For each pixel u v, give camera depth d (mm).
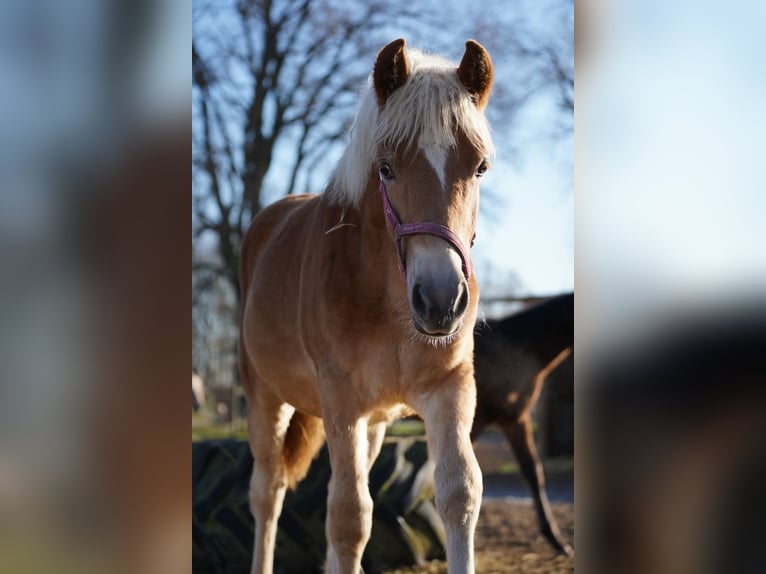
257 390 3582
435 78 2279
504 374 4801
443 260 2078
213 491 4168
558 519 5398
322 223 2795
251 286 3531
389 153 2258
